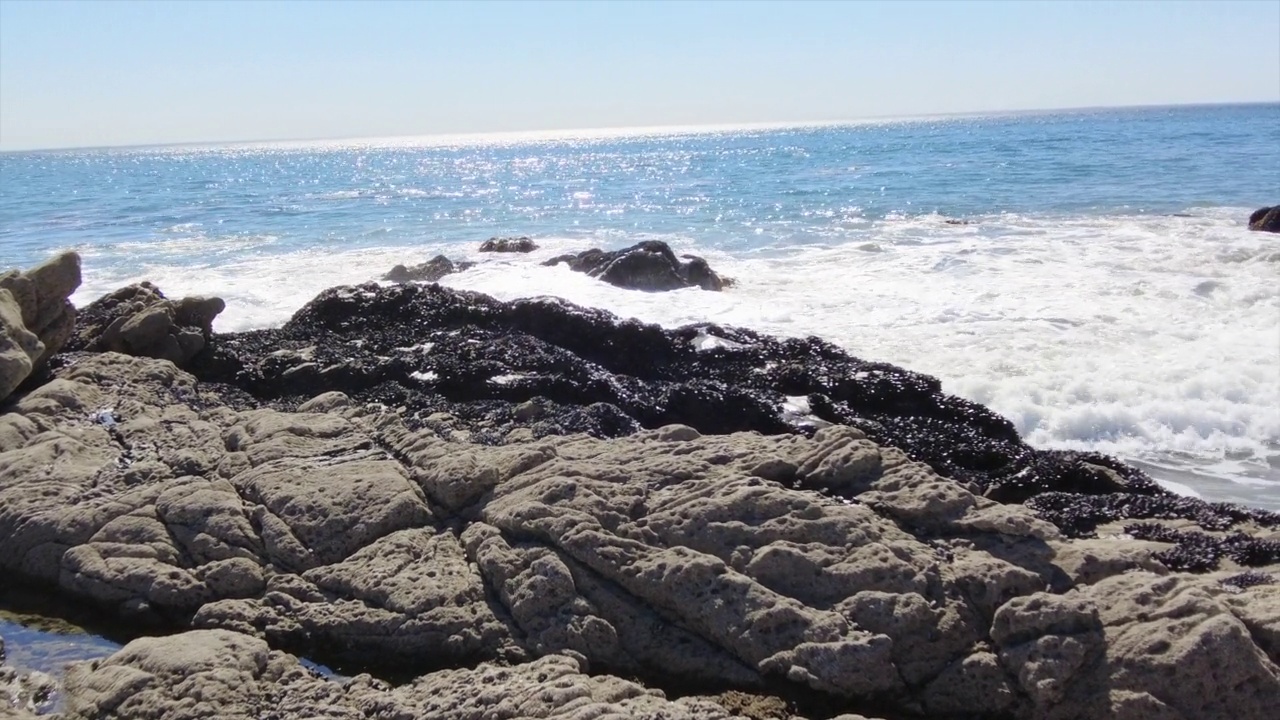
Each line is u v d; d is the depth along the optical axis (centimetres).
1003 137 8512
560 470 751
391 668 621
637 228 2914
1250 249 1911
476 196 4384
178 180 6738
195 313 1255
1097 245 2098
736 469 750
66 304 1156
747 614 604
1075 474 869
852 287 1780
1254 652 536
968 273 1847
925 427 960
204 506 741
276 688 579
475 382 1080
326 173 7669
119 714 549
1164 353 1273
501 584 652
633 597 641
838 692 573
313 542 709
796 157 6881
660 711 520
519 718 522
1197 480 955
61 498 776
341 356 1165
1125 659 552
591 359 1195
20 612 702
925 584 612
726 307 1633
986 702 566
